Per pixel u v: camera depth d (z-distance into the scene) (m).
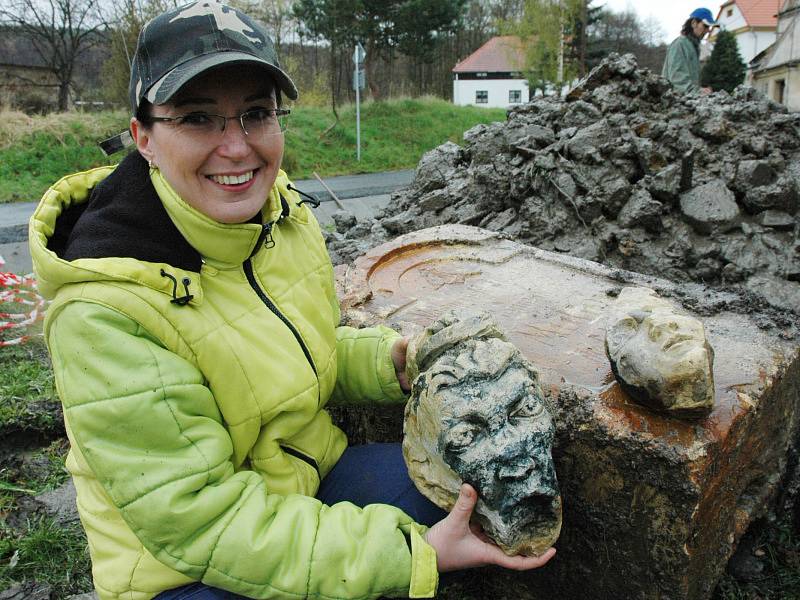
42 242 1.14
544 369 1.53
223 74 1.08
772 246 2.99
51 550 1.92
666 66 5.10
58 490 2.21
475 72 23.91
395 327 1.84
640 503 1.32
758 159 3.27
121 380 1.05
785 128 3.41
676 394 1.23
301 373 1.27
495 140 3.83
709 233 3.09
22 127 10.43
